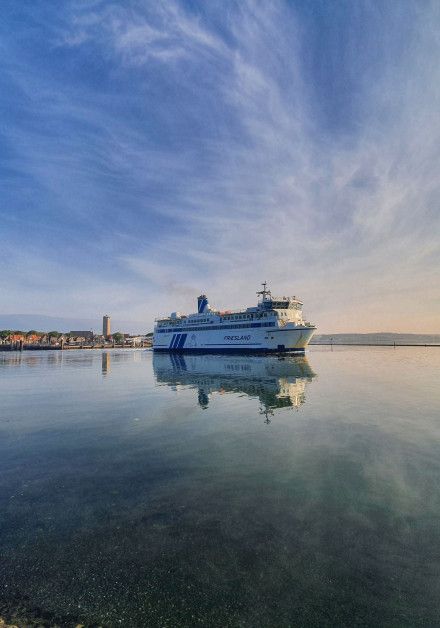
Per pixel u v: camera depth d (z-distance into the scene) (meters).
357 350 97.25
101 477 8.36
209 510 6.55
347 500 6.84
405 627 3.83
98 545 5.48
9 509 6.78
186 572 4.78
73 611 4.17
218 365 47.16
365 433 11.76
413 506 6.54
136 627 3.92
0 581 4.71
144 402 19.03
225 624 3.92
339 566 4.83
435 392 20.92
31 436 12.30
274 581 4.57
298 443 10.78
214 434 12.10
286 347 69.12
